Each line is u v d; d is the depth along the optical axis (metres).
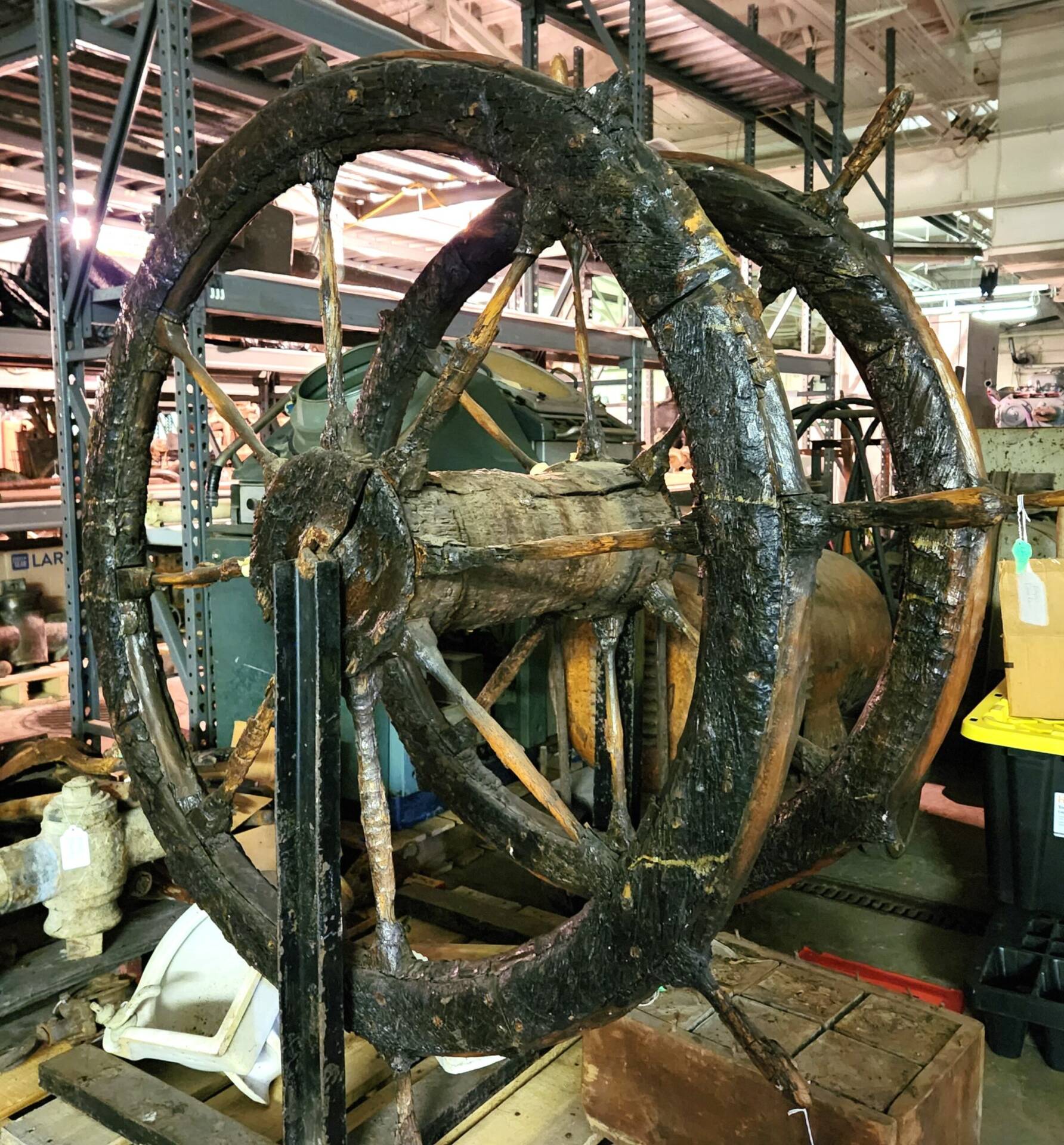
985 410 6.71
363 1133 1.47
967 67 5.95
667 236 1.01
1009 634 2.34
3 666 3.59
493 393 2.79
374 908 2.42
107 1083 1.68
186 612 2.65
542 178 1.09
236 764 1.49
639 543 1.11
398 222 5.07
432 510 1.25
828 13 4.89
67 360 2.85
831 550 2.70
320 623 1.23
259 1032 1.70
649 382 5.00
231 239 1.49
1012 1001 2.09
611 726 1.45
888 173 5.53
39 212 4.46
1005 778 2.46
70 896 1.96
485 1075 1.63
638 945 1.10
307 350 4.33
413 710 1.57
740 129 6.20
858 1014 1.63
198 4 2.56
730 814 1.00
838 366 7.32
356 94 1.23
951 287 10.34
